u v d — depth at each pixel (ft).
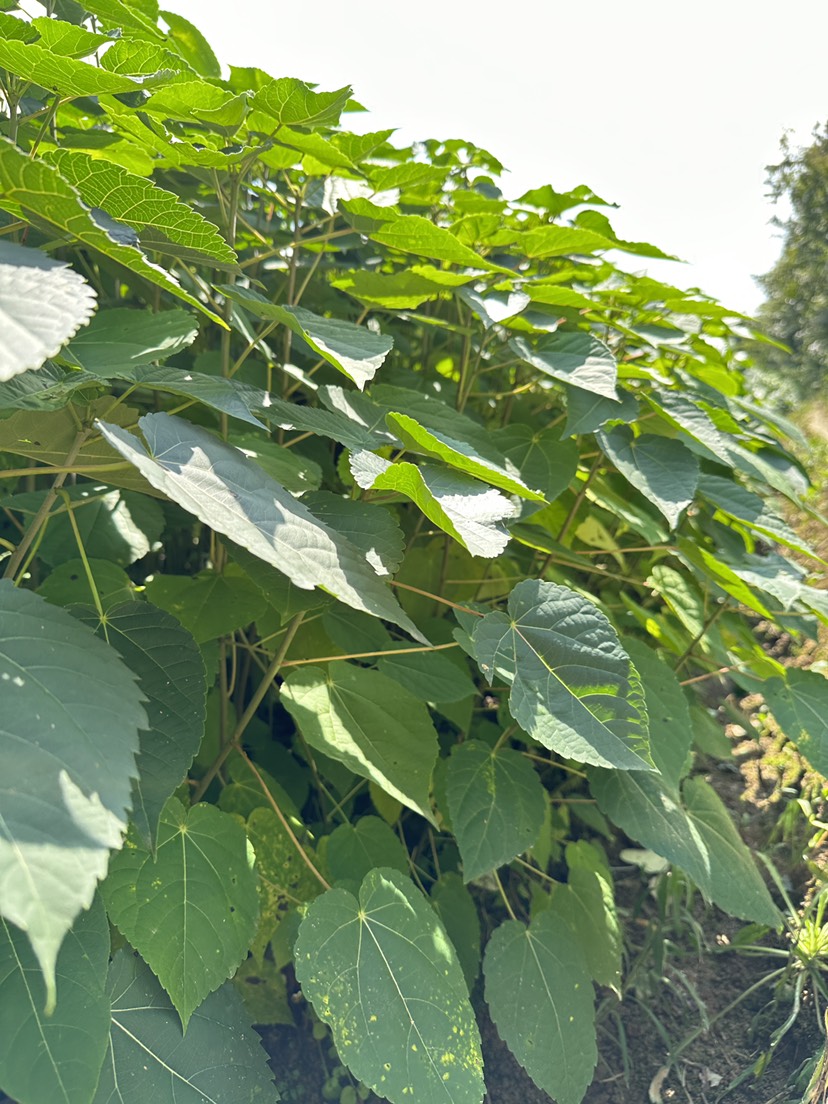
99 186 1.20
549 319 2.10
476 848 1.88
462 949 2.07
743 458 2.35
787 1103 2.13
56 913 0.85
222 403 1.34
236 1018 1.58
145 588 1.89
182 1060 1.48
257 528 1.16
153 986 1.52
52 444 1.41
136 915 1.44
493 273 1.99
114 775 0.98
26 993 1.17
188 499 1.10
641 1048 2.33
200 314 2.43
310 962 1.56
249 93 1.50
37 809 0.91
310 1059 2.10
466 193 2.31
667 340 2.41
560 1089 1.82
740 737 3.44
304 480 1.73
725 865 2.10
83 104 2.01
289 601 1.63
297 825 1.98
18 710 0.98
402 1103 1.49
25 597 1.12
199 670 1.43
